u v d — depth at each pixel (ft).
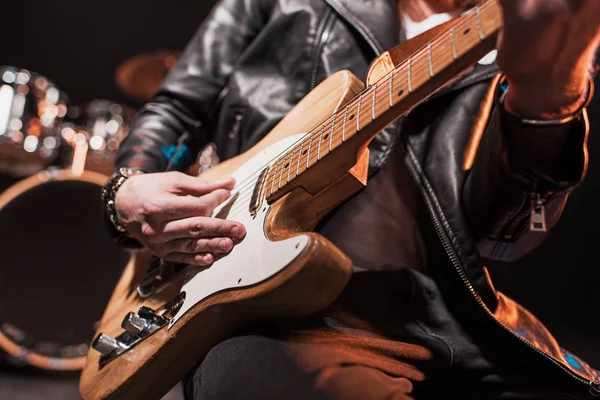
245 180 3.09
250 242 2.68
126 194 3.30
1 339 8.41
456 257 2.85
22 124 9.27
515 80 2.11
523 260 8.77
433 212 2.94
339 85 2.98
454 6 3.29
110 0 13.53
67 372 8.65
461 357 2.85
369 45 3.33
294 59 3.54
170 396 7.34
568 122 2.22
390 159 3.17
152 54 10.64
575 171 2.34
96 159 9.44
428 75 2.20
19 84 9.43
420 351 2.76
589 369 3.06
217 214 3.03
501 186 2.58
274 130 3.25
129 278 3.75
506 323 2.91
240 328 2.67
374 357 2.61
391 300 2.95
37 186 8.75
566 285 8.68
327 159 2.55
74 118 10.05
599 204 8.46
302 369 2.31
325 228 3.07
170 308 2.93
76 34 13.53
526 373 2.89
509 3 1.93
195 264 2.89
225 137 3.74
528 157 2.35
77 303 8.71
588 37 1.94
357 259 3.04
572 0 1.86
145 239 3.15
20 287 8.60
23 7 13.33
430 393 2.84
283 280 2.33
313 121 2.98
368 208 3.09
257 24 3.95
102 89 13.64
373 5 3.37
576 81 2.08
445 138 3.06
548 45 1.97
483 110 3.09
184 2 13.69
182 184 3.14
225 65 3.93
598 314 8.48
